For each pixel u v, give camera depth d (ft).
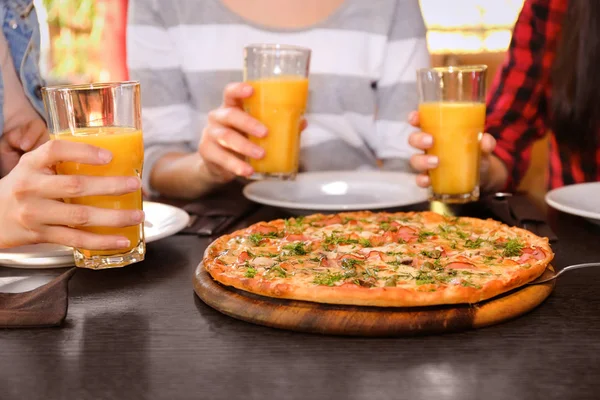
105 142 3.08
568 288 3.06
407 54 5.15
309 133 5.19
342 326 2.75
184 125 5.15
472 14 9.80
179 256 3.42
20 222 3.06
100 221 3.02
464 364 2.61
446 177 3.78
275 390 2.52
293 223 3.57
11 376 2.60
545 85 5.06
